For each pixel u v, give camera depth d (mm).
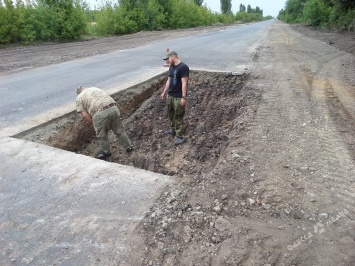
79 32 23188
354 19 23203
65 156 4426
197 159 5316
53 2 21859
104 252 2609
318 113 6031
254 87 8141
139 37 24609
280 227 2891
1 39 18906
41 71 10484
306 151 4414
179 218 3018
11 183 3711
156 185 3607
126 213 3098
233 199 3320
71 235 2820
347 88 7945
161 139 6391
